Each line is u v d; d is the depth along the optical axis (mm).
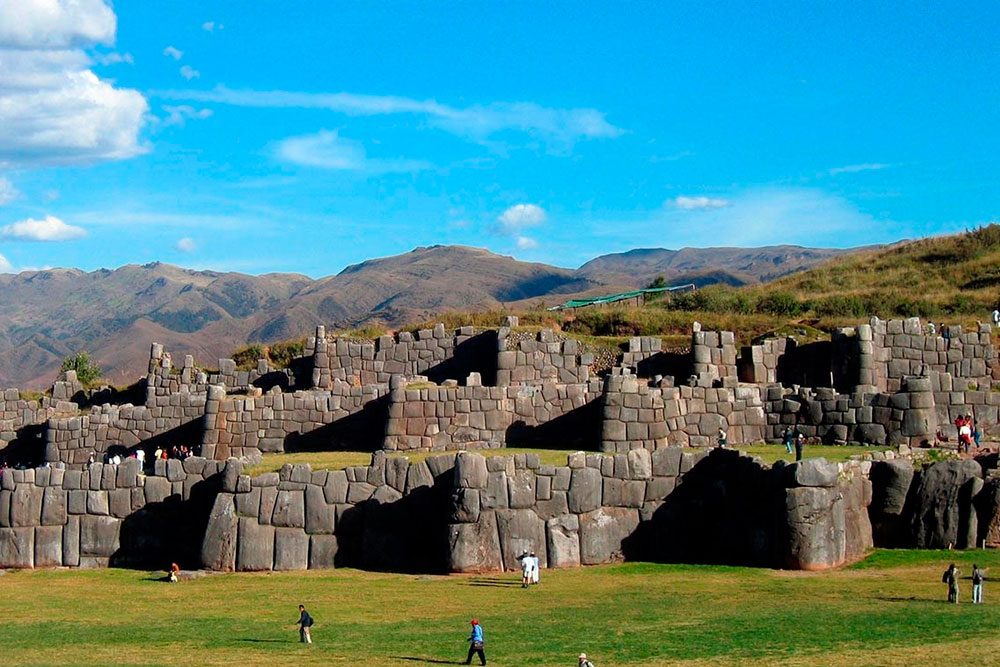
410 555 41750
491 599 35969
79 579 42500
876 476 40562
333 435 52719
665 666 26594
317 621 33969
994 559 38094
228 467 42844
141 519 45000
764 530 39406
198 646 31062
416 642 30422
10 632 33875
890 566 37938
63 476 45594
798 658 26688
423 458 42688
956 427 46438
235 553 42031
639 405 47344
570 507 40906
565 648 28891
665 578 38094
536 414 50344
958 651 26609
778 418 47969
